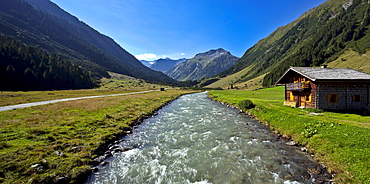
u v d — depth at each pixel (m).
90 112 27.08
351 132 13.16
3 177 8.02
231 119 25.14
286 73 31.64
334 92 25.05
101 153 12.73
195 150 13.49
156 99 55.75
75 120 20.55
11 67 112.38
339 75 25.36
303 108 27.56
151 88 179.62
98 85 176.25
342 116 21.05
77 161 10.58
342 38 194.25
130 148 13.97
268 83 162.25
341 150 11.02
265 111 25.52
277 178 9.33
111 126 19.47
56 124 18.34
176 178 9.60
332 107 24.97
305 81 27.88
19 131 15.06
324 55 181.88
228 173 10.01
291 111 25.34
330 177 9.22
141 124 22.62
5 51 135.12
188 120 24.91
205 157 12.18
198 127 20.72
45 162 9.78
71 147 12.66
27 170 8.79
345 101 24.97
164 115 29.36
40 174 8.75
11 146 11.53
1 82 102.50
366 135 12.09
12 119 20.25
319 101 25.03
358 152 10.27
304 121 17.75
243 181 9.15
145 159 11.95
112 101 45.06
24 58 141.25
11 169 8.66
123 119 23.45
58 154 11.10
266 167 10.56
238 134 17.58
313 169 10.12
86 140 14.44
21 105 34.88
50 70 136.38
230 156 12.26
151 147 14.23
